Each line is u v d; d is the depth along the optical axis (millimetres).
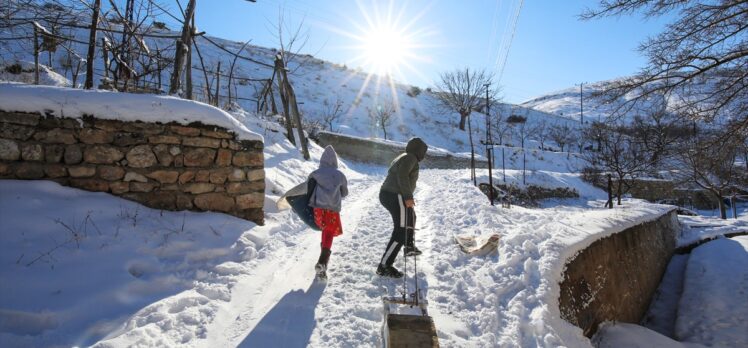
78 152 4281
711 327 6535
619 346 4801
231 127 5137
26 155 4043
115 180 4453
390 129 38594
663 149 8938
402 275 4164
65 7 7629
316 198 3967
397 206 4117
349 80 48000
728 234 11602
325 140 20266
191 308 3207
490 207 7777
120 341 2596
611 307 5574
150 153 4617
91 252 3621
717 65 7094
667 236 10000
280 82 12977
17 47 13008
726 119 7398
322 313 3287
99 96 4418
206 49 38625
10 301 2850
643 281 7445
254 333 2953
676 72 7387
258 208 5371
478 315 3418
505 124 48688
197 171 4898
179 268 3836
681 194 24453
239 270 4008
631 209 9289
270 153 9984
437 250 5148
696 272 8602
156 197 4656
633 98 7855
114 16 9156
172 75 8898
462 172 17531
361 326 3109
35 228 3652
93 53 7371
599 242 5559
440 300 3713
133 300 3201
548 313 3449
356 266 4406
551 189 19172
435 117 45781
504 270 4191
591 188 22203
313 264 4410
